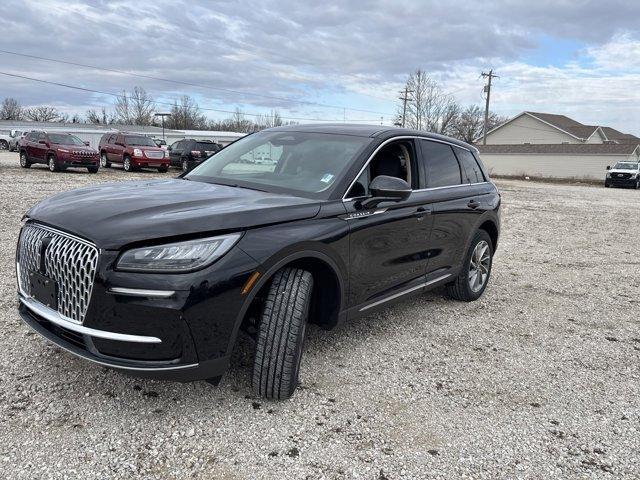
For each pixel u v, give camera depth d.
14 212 9.66
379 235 3.89
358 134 4.28
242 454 2.76
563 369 4.10
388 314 5.12
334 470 2.69
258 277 2.95
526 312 5.52
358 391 3.50
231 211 3.02
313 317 3.74
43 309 3.00
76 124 69.50
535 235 11.04
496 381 3.81
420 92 62.53
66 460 2.62
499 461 2.86
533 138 60.84
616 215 15.95
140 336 2.69
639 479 2.76
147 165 24.17
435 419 3.23
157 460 2.67
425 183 4.64
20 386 3.25
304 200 3.48
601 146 48.44
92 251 2.74
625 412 3.47
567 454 2.96
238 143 4.82
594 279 7.23
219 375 2.93
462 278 5.42
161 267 2.68
